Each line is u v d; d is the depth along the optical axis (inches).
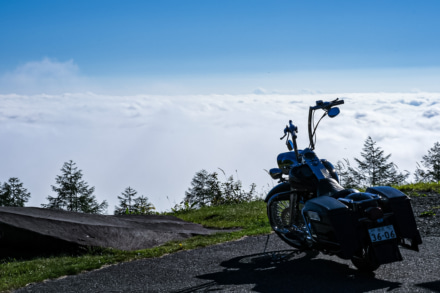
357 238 212.7
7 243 309.6
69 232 320.5
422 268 221.5
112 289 223.1
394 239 210.5
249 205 531.5
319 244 233.1
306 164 253.6
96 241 319.3
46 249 308.5
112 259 281.9
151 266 263.3
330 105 255.3
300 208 257.6
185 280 229.9
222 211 494.0
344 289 199.3
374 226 210.5
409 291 189.9
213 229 410.9
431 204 379.6
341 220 212.5
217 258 271.0
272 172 288.8
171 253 294.8
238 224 413.1
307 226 236.8
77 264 271.7
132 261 280.2
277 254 269.4
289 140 285.4
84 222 350.9
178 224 409.7
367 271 222.5
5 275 260.1
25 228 308.8
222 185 678.5
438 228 304.5
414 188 459.8
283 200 283.9
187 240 332.5
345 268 233.3
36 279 246.4
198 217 482.3
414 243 218.1
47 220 327.6
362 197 217.5
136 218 431.5
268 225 386.6
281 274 228.7
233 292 203.6
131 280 237.1
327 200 221.6
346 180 575.2
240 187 676.1
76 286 232.4
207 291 208.4
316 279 216.7
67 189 1711.4
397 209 216.1
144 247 325.7
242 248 292.7
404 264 230.5
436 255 241.8
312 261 250.1
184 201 622.2
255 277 226.5
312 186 246.8
